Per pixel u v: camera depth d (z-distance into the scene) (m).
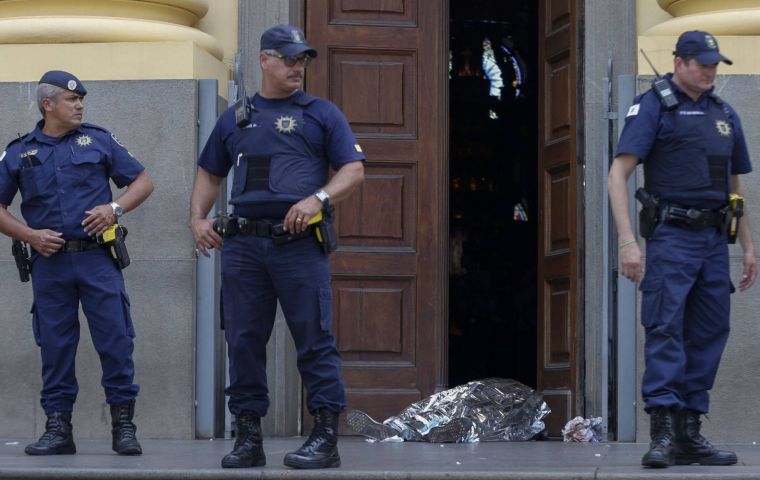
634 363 14.58
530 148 23.48
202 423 14.70
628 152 11.12
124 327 12.54
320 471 10.43
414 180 16.34
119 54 14.95
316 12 16.31
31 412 14.78
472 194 23.31
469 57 23.78
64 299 12.50
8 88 14.95
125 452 12.41
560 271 16.02
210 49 15.55
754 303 14.38
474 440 14.95
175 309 14.70
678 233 11.13
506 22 23.80
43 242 12.27
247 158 10.99
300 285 10.86
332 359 11.03
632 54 15.48
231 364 11.15
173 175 14.73
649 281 11.17
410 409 15.27
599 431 15.07
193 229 11.25
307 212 10.63
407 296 16.23
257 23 15.85
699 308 11.40
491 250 23.08
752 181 14.42
